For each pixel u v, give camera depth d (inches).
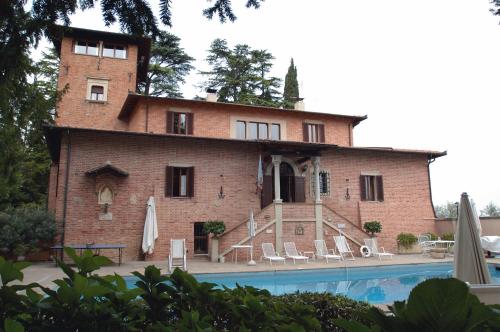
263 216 684.7
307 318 93.9
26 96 204.4
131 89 888.9
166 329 79.4
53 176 797.9
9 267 74.2
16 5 145.1
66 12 149.2
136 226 651.5
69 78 855.7
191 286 95.7
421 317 47.5
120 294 86.0
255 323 92.1
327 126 909.2
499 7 206.2
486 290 143.0
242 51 1437.0
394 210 821.2
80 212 625.6
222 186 713.6
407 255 748.6
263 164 750.5
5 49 151.2
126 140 671.1
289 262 624.1
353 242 725.3
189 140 708.0
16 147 256.7
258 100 1330.0
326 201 782.5
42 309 78.2
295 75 1472.7
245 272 511.5
